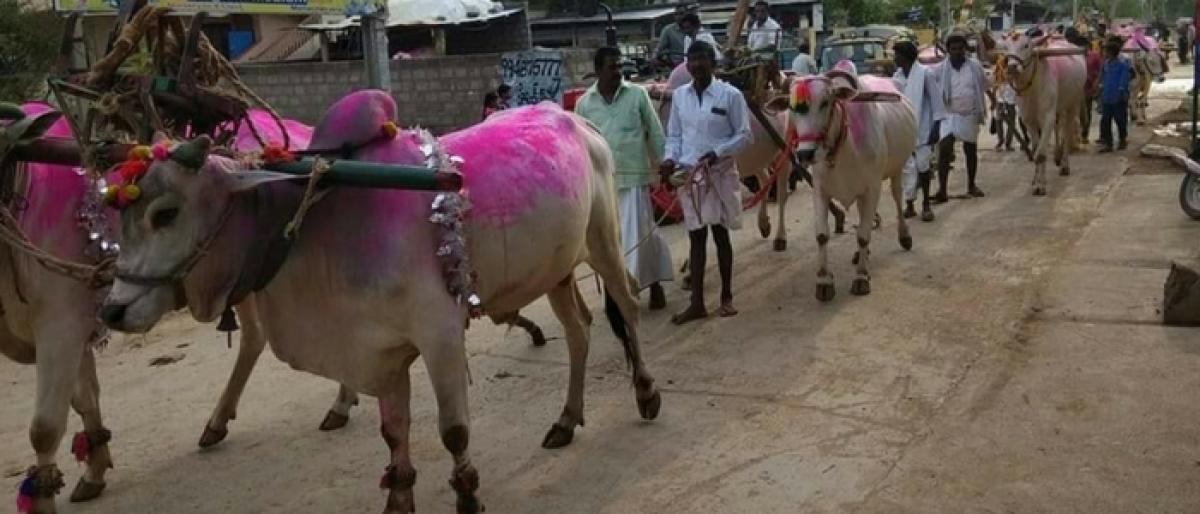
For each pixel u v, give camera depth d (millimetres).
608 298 5309
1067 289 7273
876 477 4598
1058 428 4992
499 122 4578
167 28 4129
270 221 3611
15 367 6965
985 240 9086
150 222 3350
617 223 5195
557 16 25766
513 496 4629
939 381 5734
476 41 20312
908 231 8906
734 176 7074
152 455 5293
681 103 7020
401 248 3719
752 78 8352
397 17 17906
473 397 5941
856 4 37531
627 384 6023
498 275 4211
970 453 4785
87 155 3705
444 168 3822
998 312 6910
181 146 3379
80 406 4734
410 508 4156
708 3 25266
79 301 4172
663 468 4836
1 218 3961
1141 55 17453
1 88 11453
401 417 4094
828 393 5660
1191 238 8422
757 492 4535
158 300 3381
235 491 4848
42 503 4230
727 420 5363
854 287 7598
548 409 5695
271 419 5727
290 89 15867
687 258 9156
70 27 4379
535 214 4277
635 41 22391
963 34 10891
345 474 4980
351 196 3746
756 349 6484
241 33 17984
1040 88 11180
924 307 7164
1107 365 5773
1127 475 4465
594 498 4570
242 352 5281
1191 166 8945
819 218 7410
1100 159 13484
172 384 6418
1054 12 48281
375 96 3955
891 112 8211
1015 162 13852
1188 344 6016
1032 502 4281
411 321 3777
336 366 3898
